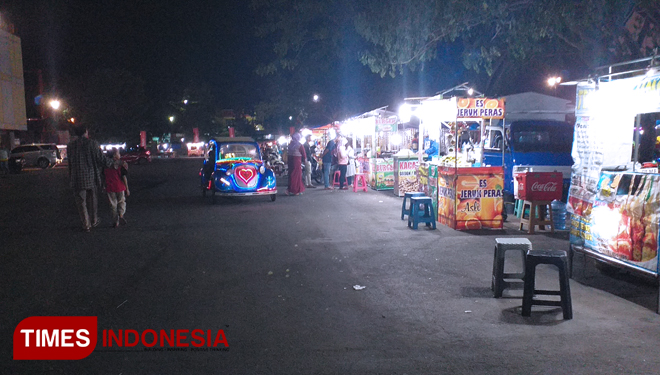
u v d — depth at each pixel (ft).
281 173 80.38
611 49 42.50
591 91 22.06
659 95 18.44
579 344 14.47
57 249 27.76
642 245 18.20
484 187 32.42
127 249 27.63
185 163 147.33
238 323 16.37
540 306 17.97
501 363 13.23
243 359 13.65
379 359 13.52
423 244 28.09
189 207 45.11
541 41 54.54
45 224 36.37
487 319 16.58
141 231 33.14
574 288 20.13
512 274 19.21
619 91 20.51
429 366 13.07
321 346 14.44
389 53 49.67
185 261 24.73
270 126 147.95
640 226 18.31
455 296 18.99
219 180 46.34
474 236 30.35
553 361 13.33
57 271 23.06
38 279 21.80
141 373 12.96
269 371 12.90
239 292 19.67
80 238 30.91
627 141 22.02
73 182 32.83
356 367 13.05
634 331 15.47
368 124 60.85
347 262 24.17
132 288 20.34
